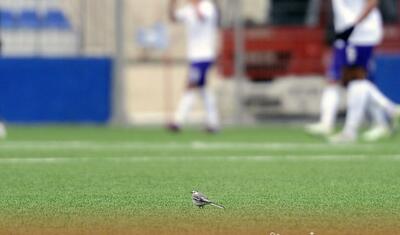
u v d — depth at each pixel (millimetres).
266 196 23016
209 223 18359
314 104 55625
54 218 19094
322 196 23094
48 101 54031
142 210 20312
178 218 19047
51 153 36781
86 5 57000
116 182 26312
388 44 55781
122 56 54281
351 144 42062
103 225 18109
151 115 62125
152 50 65500
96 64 54125
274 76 55719
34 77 53812
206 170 29969
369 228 17797
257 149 39188
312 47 55312
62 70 53969
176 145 41281
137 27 65875
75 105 54156
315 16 55250
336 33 42281
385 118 45281
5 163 32281
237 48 55281
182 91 65500
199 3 48250
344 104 55344
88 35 57188
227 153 37031
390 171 29719
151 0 65750
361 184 25906
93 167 30906
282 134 48688
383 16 55812
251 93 55875
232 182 26359
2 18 57188
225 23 56156
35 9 57500
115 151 37938
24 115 54000
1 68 53562
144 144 41812
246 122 55875
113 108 54500
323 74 55312
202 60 48531
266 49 55656
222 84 55938
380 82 54031
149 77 65250
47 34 57344
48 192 23812
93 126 54062
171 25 65938
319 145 41406
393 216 19484
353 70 42719
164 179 27156
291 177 27797
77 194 23359
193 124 57844
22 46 57281
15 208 20703
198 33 48406
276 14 55688
